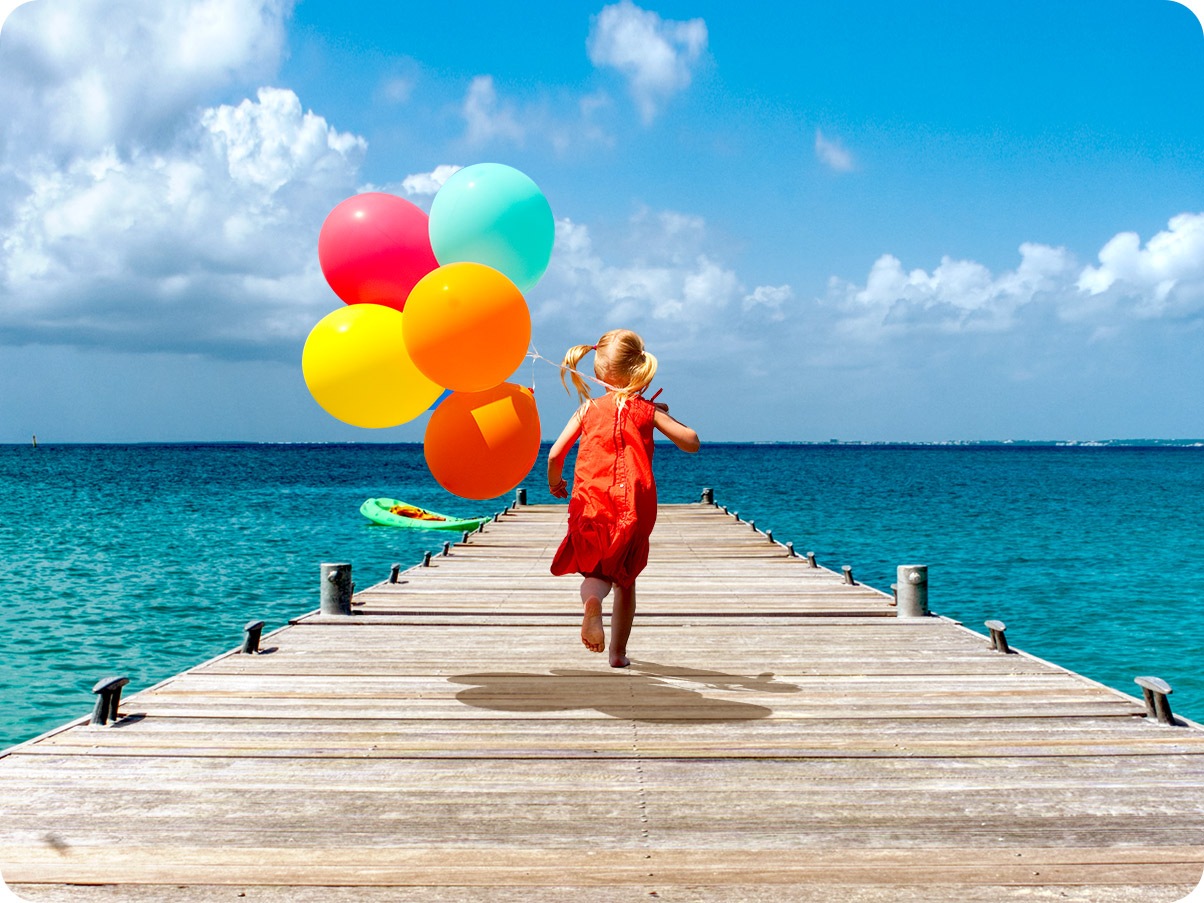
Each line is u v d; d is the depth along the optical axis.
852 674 5.06
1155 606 12.73
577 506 4.17
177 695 4.59
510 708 4.36
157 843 2.84
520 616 6.91
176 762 3.60
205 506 32.03
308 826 2.98
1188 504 34.69
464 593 8.02
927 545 20.48
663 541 12.42
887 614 7.03
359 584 14.12
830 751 3.73
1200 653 9.96
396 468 75.31
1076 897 2.51
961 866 2.70
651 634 6.22
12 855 2.75
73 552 18.41
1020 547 20.12
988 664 5.30
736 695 4.61
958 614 12.16
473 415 4.28
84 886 2.56
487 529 13.77
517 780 3.41
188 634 10.52
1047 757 3.67
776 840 2.88
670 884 2.58
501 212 4.45
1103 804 3.18
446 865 2.70
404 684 4.82
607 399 4.28
